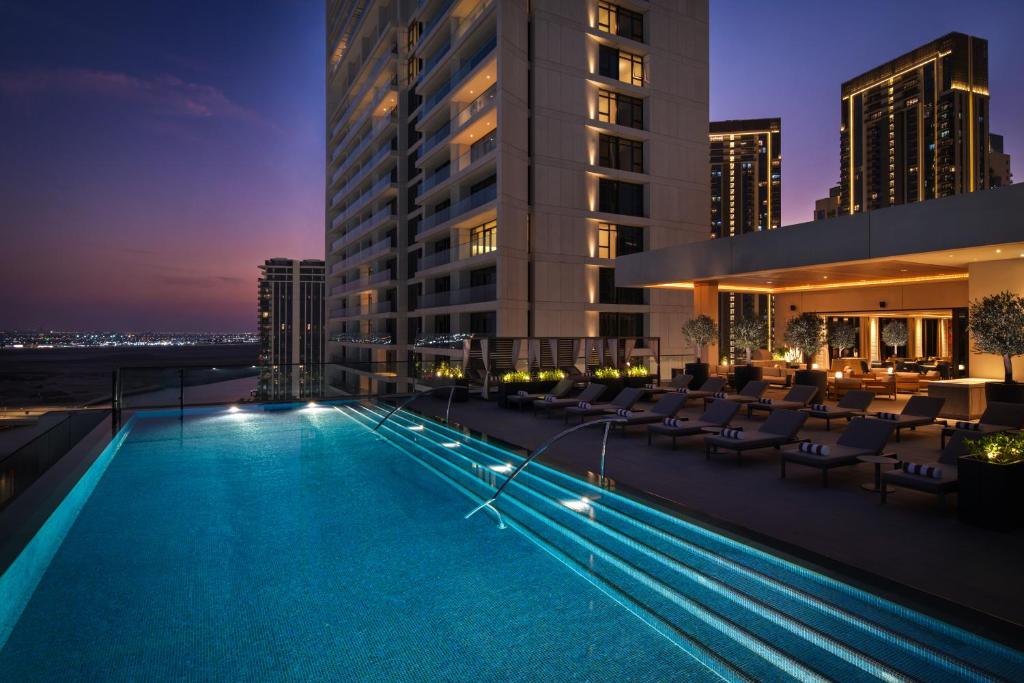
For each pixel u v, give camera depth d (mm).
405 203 49250
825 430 12914
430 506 7844
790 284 26375
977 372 17109
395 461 10695
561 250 34844
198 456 11188
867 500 7543
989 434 7543
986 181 197000
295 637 4457
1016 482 6301
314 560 5973
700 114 40250
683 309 39500
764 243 19766
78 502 7645
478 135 37688
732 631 4254
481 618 4723
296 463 10562
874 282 25266
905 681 3451
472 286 37562
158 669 4031
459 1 37312
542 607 4895
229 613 4844
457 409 17062
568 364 20844
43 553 5801
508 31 32812
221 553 6191
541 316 34000
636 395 14188
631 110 38188
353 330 65250
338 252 72062
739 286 27016
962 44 195250
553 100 34531
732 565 5230
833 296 28594
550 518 7102
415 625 4613
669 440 11828
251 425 15109
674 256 23125
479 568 5734
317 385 23344
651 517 6531
